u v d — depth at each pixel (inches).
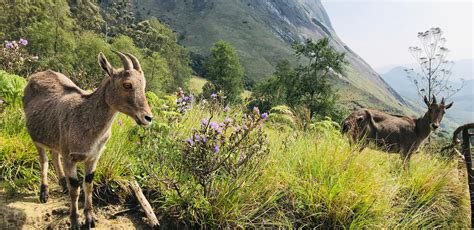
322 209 206.8
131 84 150.9
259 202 196.5
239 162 192.7
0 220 159.9
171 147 209.3
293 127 315.0
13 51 285.9
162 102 262.8
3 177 188.9
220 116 262.7
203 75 3855.8
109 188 190.1
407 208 233.8
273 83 1535.4
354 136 332.5
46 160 181.6
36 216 165.9
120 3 4525.1
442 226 237.0
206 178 186.7
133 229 174.1
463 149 258.4
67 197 184.5
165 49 2994.6
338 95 1400.1
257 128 214.8
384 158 311.0
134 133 225.6
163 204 185.9
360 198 206.7
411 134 356.5
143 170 203.5
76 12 2891.2
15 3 1761.8
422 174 260.1
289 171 221.8
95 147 158.9
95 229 166.1
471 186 246.7
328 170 221.3
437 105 347.9
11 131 213.2
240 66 2493.8
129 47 2082.9
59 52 1715.1
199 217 185.3
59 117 163.2
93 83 293.0
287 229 197.0
